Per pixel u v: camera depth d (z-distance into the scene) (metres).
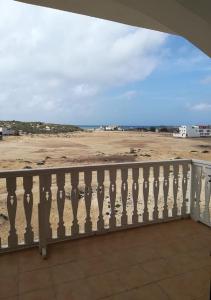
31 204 3.27
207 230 3.88
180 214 4.30
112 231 3.81
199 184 4.14
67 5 2.82
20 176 3.16
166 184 4.11
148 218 4.05
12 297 2.38
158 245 3.40
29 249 3.29
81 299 2.36
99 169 3.60
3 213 4.23
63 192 3.44
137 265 2.92
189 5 2.17
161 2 2.24
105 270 2.82
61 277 2.69
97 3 2.75
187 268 2.86
